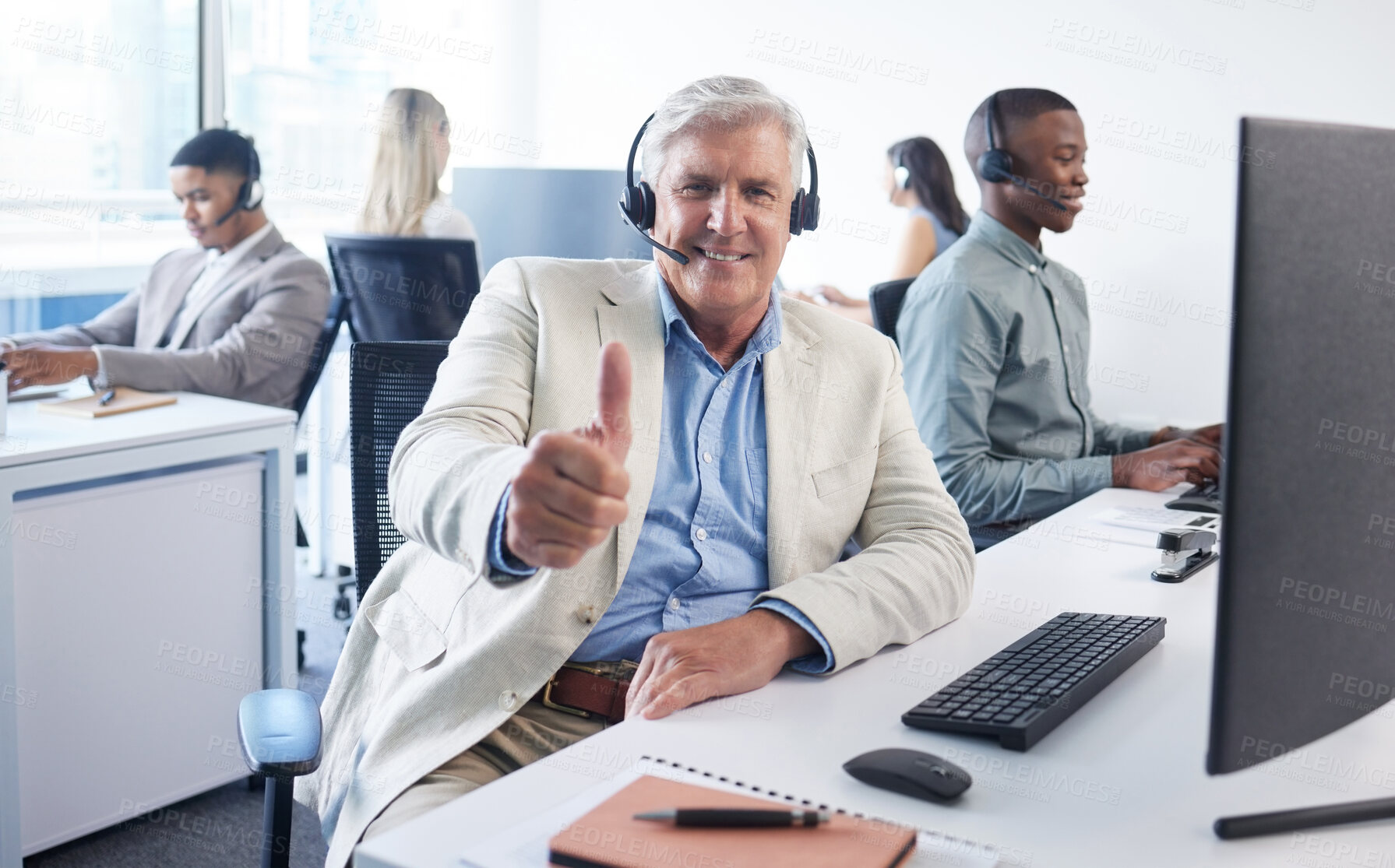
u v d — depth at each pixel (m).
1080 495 2.05
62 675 1.88
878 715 1.00
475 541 0.94
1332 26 3.29
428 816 0.79
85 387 2.40
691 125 1.26
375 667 1.30
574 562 0.86
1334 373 0.74
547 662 1.15
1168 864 0.75
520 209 3.31
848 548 1.47
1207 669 1.11
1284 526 0.72
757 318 1.35
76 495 1.87
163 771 2.04
